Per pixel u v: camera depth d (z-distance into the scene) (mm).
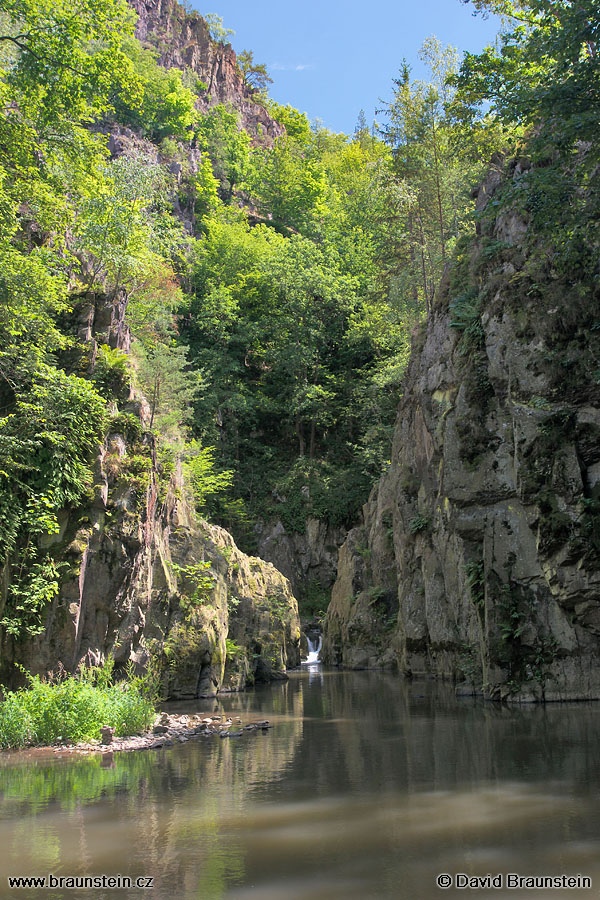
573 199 15250
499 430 17422
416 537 24672
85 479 17328
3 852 6281
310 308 55312
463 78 17531
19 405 17531
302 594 45688
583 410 15773
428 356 23547
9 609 15734
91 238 24391
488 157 26078
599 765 9195
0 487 16062
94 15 19250
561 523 15312
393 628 31062
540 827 6625
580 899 4961
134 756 11227
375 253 52031
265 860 5961
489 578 16891
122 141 59281
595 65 13656
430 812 7305
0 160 19922
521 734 11773
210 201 72625
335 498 47312
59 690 13234
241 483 50719
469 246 23031
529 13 20984
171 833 6785
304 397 52750
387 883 5355
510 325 17016
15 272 18547
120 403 19719
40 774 9852
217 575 22531
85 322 20484
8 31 23688
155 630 18953
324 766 9938
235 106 101562
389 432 43438
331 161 89812
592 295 16125
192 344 56969
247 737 12898
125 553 17516
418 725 13438
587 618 15570
